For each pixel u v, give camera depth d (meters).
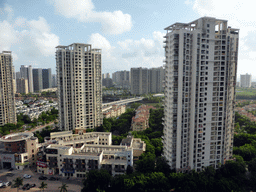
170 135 135.38
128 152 141.62
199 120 133.25
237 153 163.50
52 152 146.38
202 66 130.00
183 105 130.00
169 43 132.62
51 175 144.75
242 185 120.56
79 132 193.88
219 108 134.88
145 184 114.50
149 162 138.00
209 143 137.12
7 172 149.12
